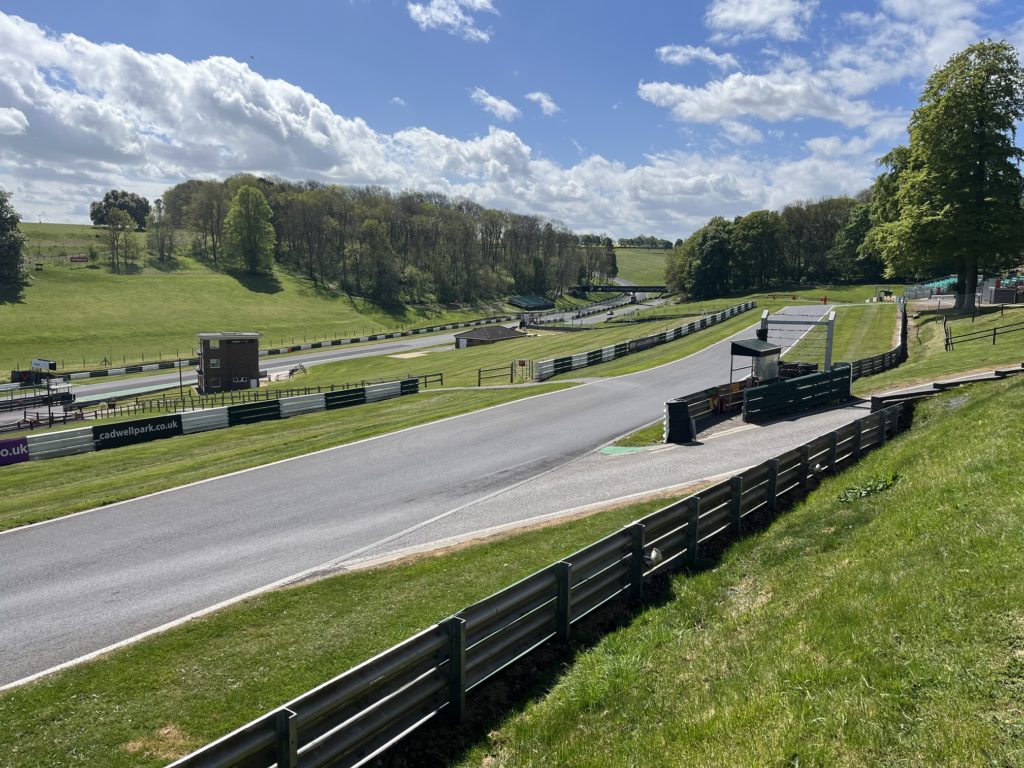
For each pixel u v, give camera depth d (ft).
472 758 19.62
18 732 23.48
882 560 26.63
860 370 94.02
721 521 35.17
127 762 21.61
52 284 316.81
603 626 27.02
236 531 47.67
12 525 49.44
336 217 471.62
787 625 23.40
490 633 22.56
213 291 361.71
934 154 139.44
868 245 187.62
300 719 16.96
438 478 59.98
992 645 18.62
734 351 80.28
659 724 19.34
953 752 15.19
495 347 217.97
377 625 30.55
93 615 34.65
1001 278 188.24
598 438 72.33
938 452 40.88
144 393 174.81
